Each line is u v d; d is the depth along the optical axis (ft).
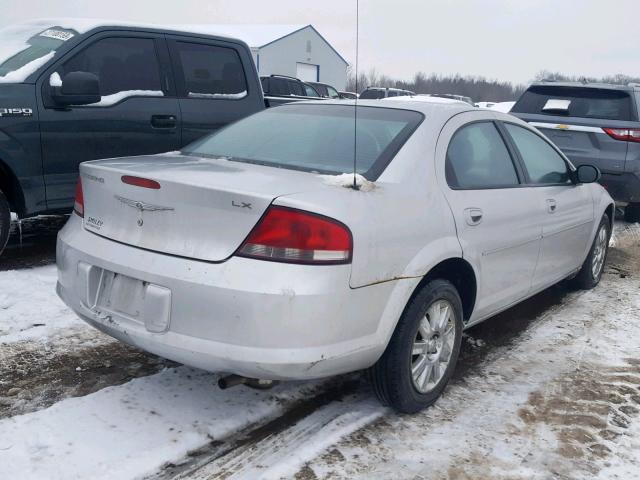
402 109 12.01
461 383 12.09
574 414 11.10
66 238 10.48
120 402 10.50
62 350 12.42
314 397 11.16
